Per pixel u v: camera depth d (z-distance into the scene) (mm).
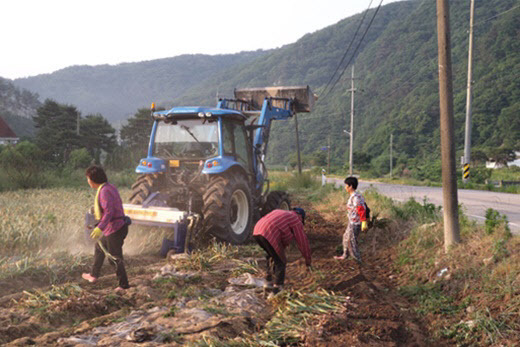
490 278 4793
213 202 7422
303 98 11539
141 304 4680
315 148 186250
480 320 4109
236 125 8633
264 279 5684
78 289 4773
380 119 182125
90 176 5125
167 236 7910
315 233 10047
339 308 4492
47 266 5797
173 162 8211
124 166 26562
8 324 3945
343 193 16766
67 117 68938
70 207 10195
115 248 5098
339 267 6492
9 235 7074
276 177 32062
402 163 94875
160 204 7793
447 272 5492
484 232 6297
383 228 8398
